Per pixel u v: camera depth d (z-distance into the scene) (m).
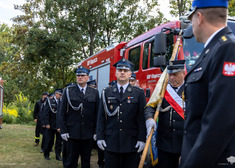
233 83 1.23
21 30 23.69
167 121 3.20
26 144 9.70
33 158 7.26
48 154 7.25
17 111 20.50
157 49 4.34
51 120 7.21
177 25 4.80
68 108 4.93
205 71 1.43
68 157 4.92
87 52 29.05
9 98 33.91
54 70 24.84
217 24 1.47
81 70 4.96
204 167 1.25
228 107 1.20
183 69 3.09
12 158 7.19
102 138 3.62
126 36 29.38
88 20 24.59
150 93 5.42
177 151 3.11
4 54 40.97
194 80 1.51
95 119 5.02
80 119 4.86
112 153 3.55
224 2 1.46
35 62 24.23
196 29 1.55
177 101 3.12
